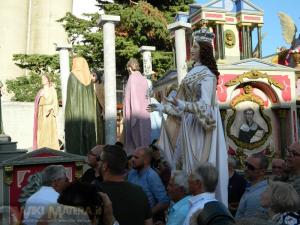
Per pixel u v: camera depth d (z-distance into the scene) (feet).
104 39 40.50
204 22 71.92
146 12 89.04
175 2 97.50
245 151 64.80
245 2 74.90
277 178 22.72
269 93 67.05
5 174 26.81
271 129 66.69
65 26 90.02
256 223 11.30
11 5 105.91
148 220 14.43
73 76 38.68
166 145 21.12
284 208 12.98
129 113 33.17
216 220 11.71
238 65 65.05
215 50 72.95
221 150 18.86
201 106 18.17
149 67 45.78
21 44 106.83
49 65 88.43
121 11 87.20
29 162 27.25
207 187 14.88
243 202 19.13
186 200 16.20
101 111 43.62
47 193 14.85
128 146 33.06
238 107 65.51
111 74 40.19
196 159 18.47
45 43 110.01
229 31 74.90
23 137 70.69
